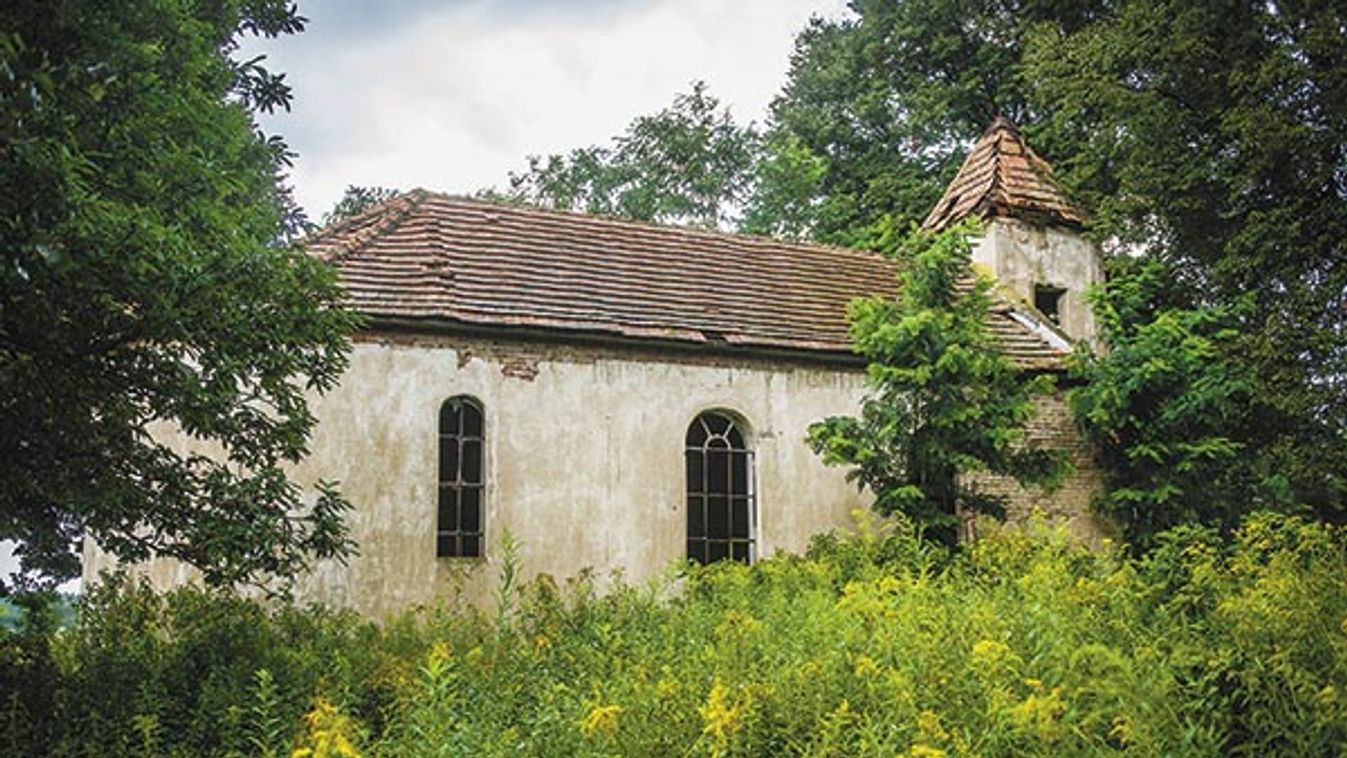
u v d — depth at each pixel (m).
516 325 13.14
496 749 4.98
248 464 8.06
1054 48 21.83
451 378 12.94
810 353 14.98
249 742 6.33
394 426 12.54
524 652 7.06
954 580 9.11
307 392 12.18
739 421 14.71
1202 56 18.44
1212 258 19.02
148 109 7.02
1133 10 19.20
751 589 10.02
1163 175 18.59
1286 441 16.75
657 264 16.03
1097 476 16.02
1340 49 16.78
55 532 7.88
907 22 29.20
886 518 13.65
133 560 7.86
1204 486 15.19
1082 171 20.36
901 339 12.95
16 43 5.66
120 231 6.12
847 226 29.20
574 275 14.80
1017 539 10.20
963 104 28.45
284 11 9.90
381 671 7.34
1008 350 16.25
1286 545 8.05
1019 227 18.91
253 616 9.47
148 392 7.20
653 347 14.09
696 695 5.48
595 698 5.73
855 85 30.83
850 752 4.66
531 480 13.15
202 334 6.95
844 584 10.33
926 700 5.02
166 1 7.16
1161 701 4.73
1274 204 18.12
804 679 5.33
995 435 12.67
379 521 12.29
